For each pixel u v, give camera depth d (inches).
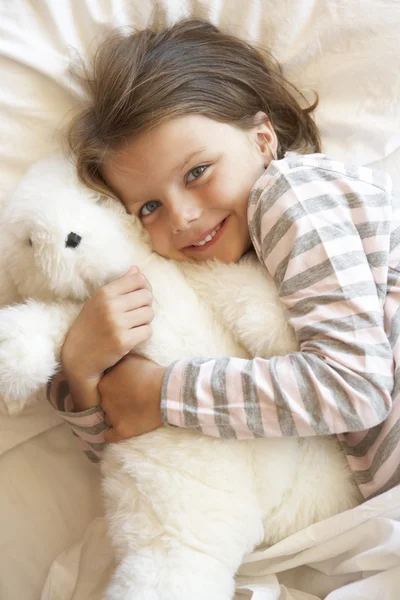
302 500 28.5
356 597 26.1
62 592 31.4
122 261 29.8
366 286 27.6
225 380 27.1
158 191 30.5
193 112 30.3
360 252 28.3
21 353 26.1
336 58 36.3
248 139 32.1
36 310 28.4
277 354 29.1
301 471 28.9
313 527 28.1
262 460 28.0
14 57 32.9
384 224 29.2
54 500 34.6
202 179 30.1
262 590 27.8
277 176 29.1
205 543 25.8
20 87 33.5
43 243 27.8
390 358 27.1
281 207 28.3
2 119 33.5
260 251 29.8
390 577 26.3
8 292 31.4
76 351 28.4
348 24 35.4
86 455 34.3
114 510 27.4
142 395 28.2
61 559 32.7
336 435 30.2
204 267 31.3
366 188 29.4
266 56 36.3
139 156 30.0
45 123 34.0
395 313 29.5
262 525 28.1
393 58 35.5
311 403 26.3
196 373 27.5
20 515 34.0
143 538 25.8
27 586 33.4
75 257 28.3
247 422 26.6
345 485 29.3
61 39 33.7
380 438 28.2
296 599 28.4
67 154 32.3
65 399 31.5
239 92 32.8
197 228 30.6
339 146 36.9
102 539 31.7
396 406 27.7
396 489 27.0
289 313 28.7
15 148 33.7
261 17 36.0
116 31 34.4
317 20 35.8
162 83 30.6
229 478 27.0
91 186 30.6
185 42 32.8
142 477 26.7
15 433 34.3
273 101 35.3
